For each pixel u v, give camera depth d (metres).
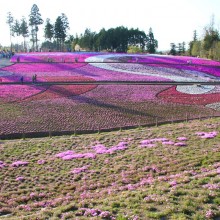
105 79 62.62
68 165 27.12
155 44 158.75
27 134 37.09
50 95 51.25
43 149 31.81
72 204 17.56
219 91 56.78
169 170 23.75
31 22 143.12
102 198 18.91
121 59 86.75
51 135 37.50
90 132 38.22
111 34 141.75
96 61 83.38
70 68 74.25
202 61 89.19
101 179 23.81
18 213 18.77
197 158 25.17
